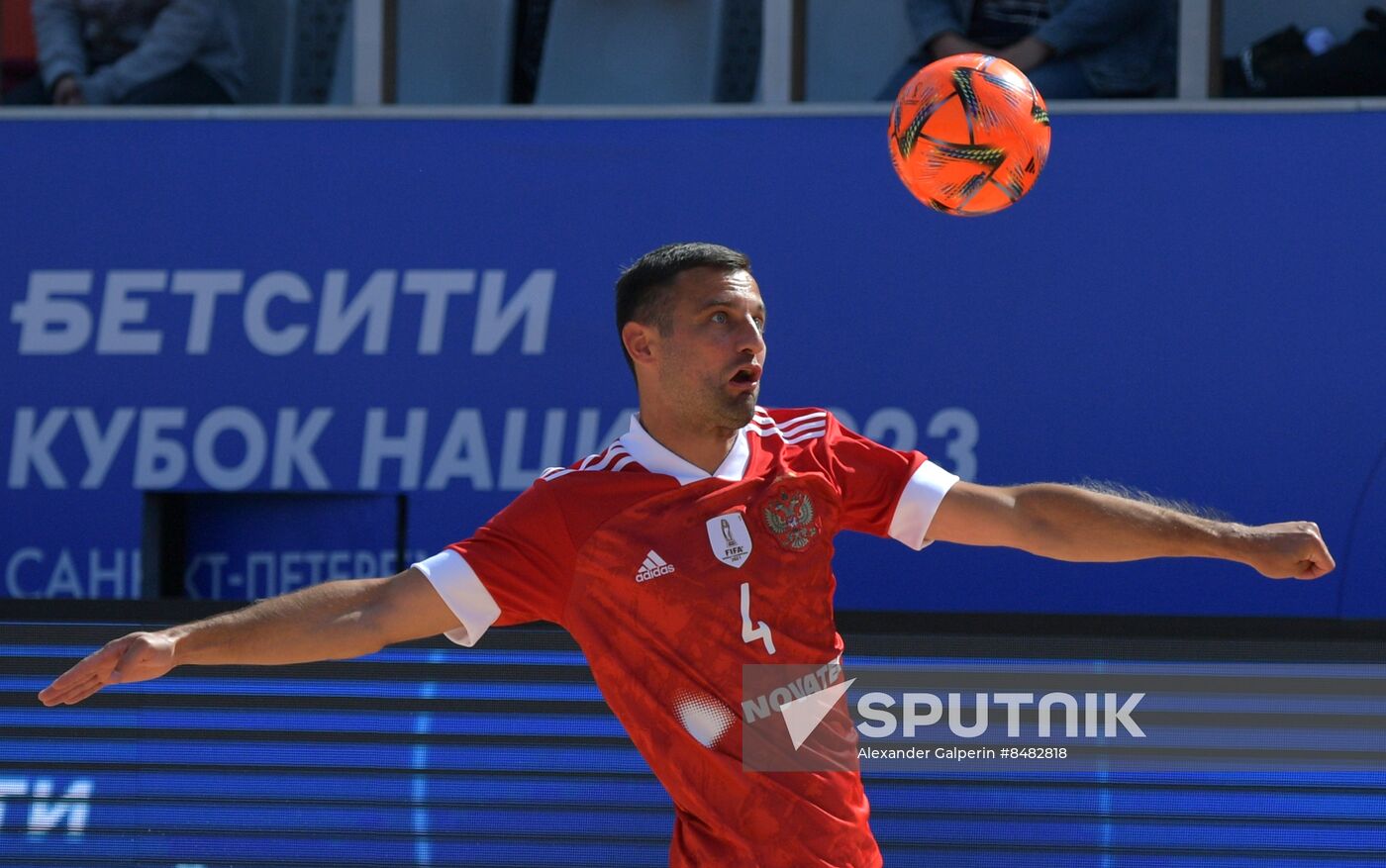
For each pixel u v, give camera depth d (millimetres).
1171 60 18953
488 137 17812
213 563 18062
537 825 13414
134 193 18031
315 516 17844
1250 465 16359
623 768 13445
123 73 20531
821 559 9430
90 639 13758
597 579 9352
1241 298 16578
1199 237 16719
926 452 16859
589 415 17375
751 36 20469
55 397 17797
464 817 13469
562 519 9406
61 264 17984
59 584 17594
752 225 17406
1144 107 16922
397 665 13609
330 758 13547
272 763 13555
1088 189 16938
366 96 19781
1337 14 18828
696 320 9266
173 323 17812
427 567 9398
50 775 13633
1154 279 16734
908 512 9758
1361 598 16094
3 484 17734
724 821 9188
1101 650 13258
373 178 17875
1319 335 16422
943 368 16938
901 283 17109
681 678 9188
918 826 13273
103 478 17672
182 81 20547
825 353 17109
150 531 17703
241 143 18031
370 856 13461
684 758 9250
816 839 9109
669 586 9172
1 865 13570
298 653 9203
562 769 13453
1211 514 10359
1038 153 10906
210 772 13578
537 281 17594
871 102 19688
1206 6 18422
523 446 17406
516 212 17703
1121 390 16656
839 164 17375
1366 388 16297
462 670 13586
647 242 17516
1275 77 18828
